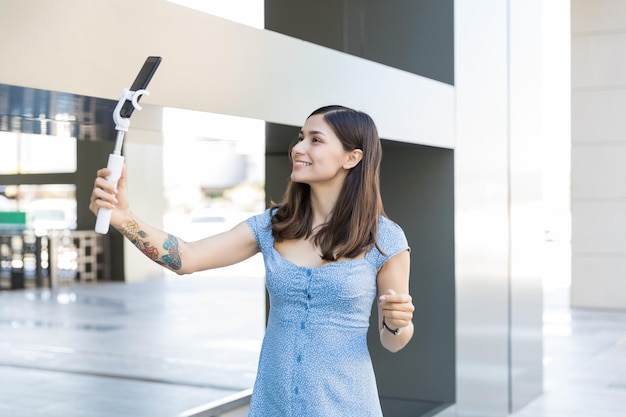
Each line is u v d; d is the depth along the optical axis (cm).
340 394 197
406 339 201
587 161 1191
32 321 985
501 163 567
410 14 497
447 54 489
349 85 363
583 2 1187
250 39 298
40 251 1386
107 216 185
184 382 656
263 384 203
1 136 1511
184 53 266
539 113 642
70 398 600
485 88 537
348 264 201
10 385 640
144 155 1516
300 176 205
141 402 589
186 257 205
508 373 585
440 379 506
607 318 1093
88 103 253
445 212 501
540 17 639
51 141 1577
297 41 325
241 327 941
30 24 218
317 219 209
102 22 239
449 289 502
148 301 1193
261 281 1488
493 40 551
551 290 1463
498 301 565
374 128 210
